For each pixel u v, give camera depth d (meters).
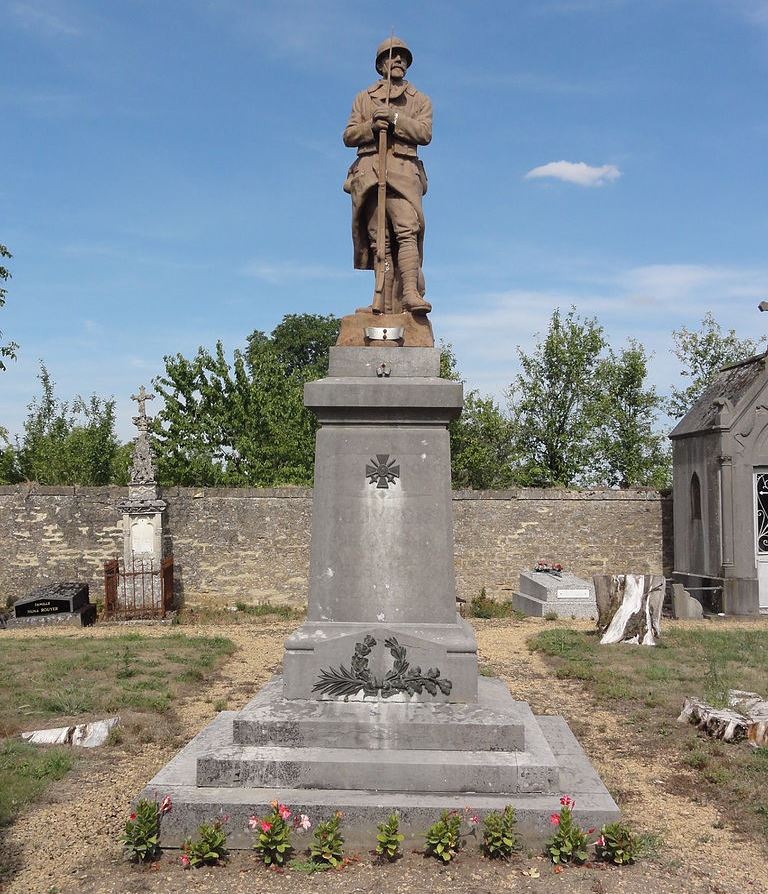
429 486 6.18
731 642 13.19
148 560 17.84
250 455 26.28
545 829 5.10
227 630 15.89
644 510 20.45
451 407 6.16
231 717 6.57
